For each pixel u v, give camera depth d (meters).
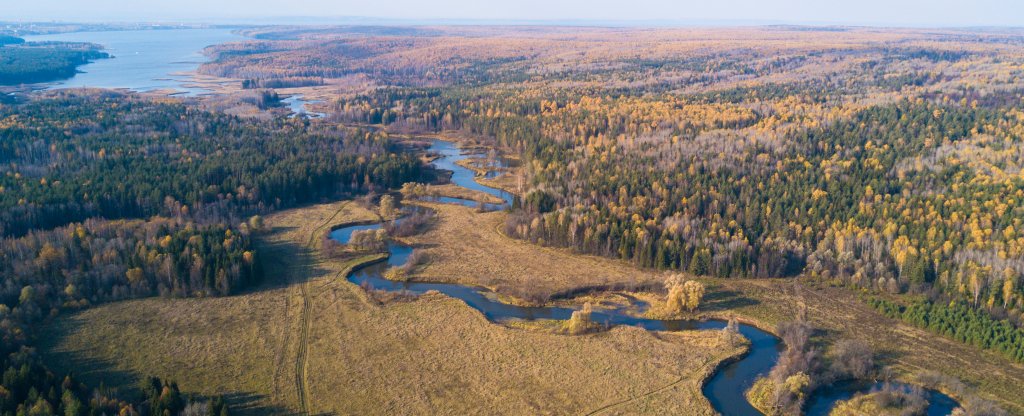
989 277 150.88
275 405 112.31
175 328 137.25
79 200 196.50
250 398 114.00
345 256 182.50
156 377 111.44
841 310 151.12
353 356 128.75
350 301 153.25
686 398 116.38
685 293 151.75
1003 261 154.12
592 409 113.19
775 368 126.44
